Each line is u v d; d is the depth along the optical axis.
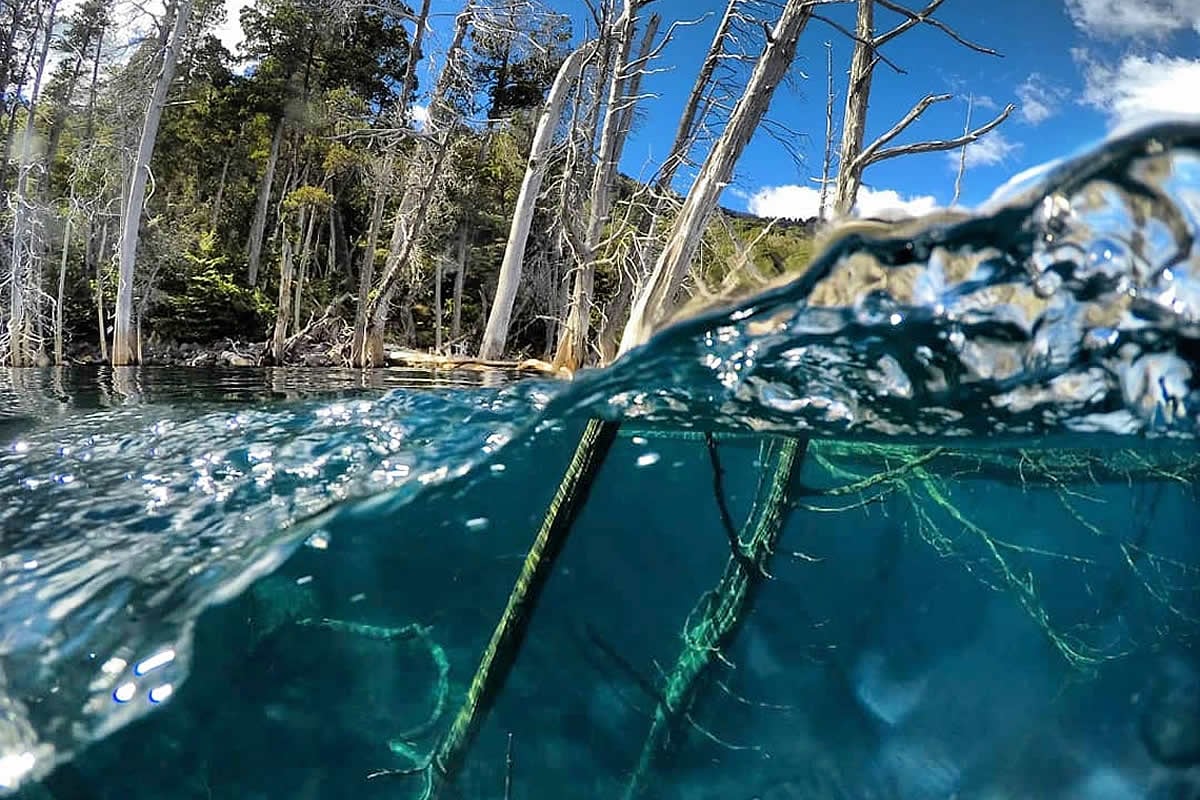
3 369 14.28
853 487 2.97
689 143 11.98
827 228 2.09
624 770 2.50
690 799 2.41
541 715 2.73
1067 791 2.48
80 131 25.23
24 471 3.99
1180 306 1.92
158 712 2.47
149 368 15.27
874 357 2.46
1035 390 2.47
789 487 2.72
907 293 2.15
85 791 2.20
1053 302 2.06
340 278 35.44
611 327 12.16
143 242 24.84
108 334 23.19
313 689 2.74
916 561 3.92
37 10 22.09
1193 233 1.80
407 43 35.25
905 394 2.63
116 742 2.35
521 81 25.83
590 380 3.03
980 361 2.35
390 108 32.59
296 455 4.15
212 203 38.41
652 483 4.19
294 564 3.14
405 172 20.95
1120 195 1.82
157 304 25.27
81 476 3.91
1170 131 1.73
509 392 5.90
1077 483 3.71
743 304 2.30
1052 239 1.90
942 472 3.68
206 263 27.92
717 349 2.56
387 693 2.76
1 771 2.16
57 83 24.58
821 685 2.99
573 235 12.73
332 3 24.20
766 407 2.92
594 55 13.93
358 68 34.84
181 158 36.75
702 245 8.31
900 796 2.47
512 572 3.69
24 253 18.34
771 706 2.84
